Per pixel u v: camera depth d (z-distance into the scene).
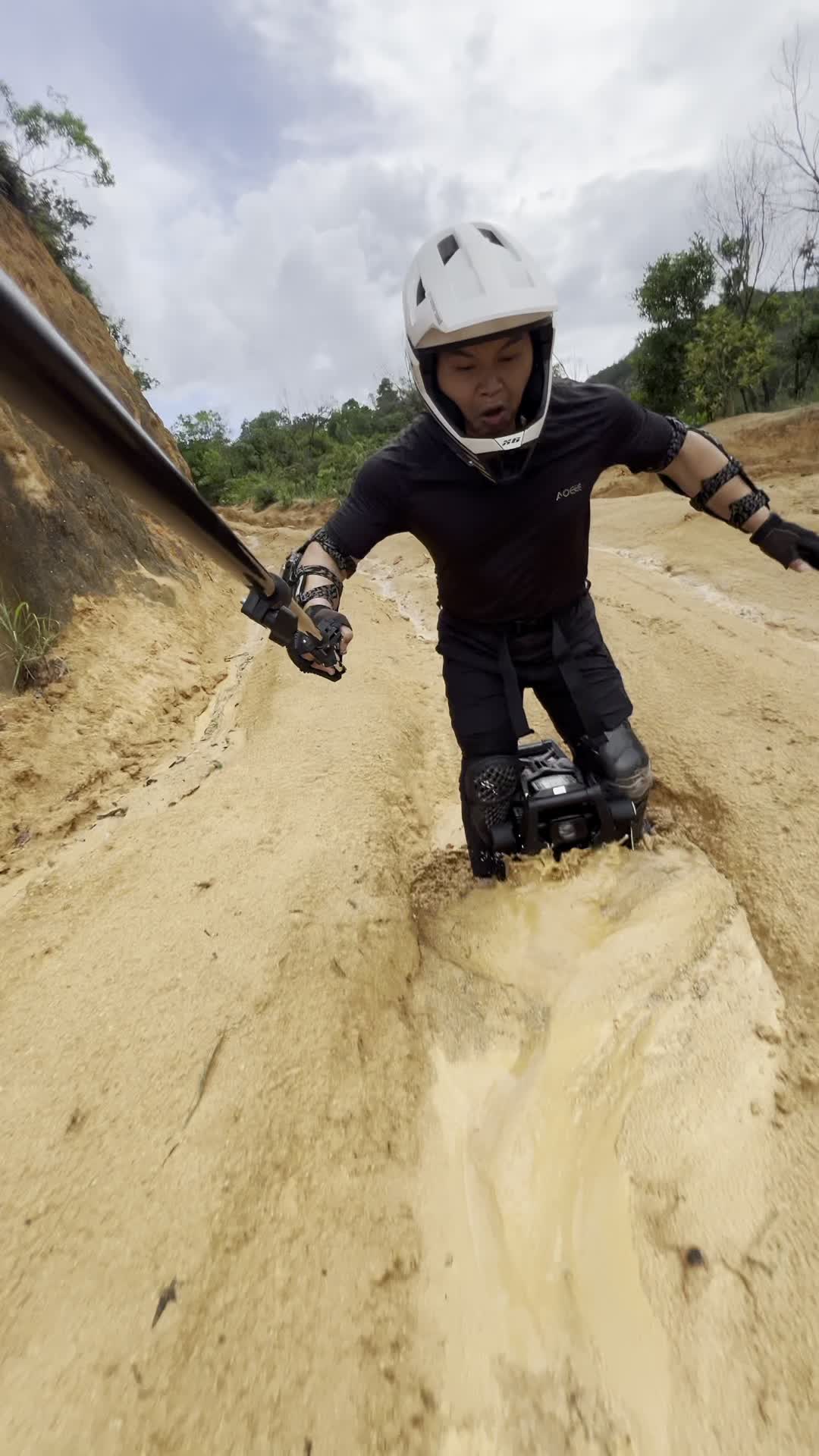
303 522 21.14
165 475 1.16
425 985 2.90
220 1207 1.95
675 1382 1.67
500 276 2.04
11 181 10.11
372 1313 1.80
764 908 2.96
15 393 0.81
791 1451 1.54
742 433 16.33
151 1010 2.57
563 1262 1.91
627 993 2.69
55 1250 1.87
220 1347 1.69
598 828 3.04
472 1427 1.62
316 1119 2.22
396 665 6.07
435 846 3.77
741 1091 2.29
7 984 2.84
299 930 2.89
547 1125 2.26
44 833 3.99
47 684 4.90
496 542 2.50
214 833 3.67
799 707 4.33
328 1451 1.56
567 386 2.40
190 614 7.16
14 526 5.52
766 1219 1.93
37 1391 1.60
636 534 9.66
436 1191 2.11
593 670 2.88
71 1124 2.19
